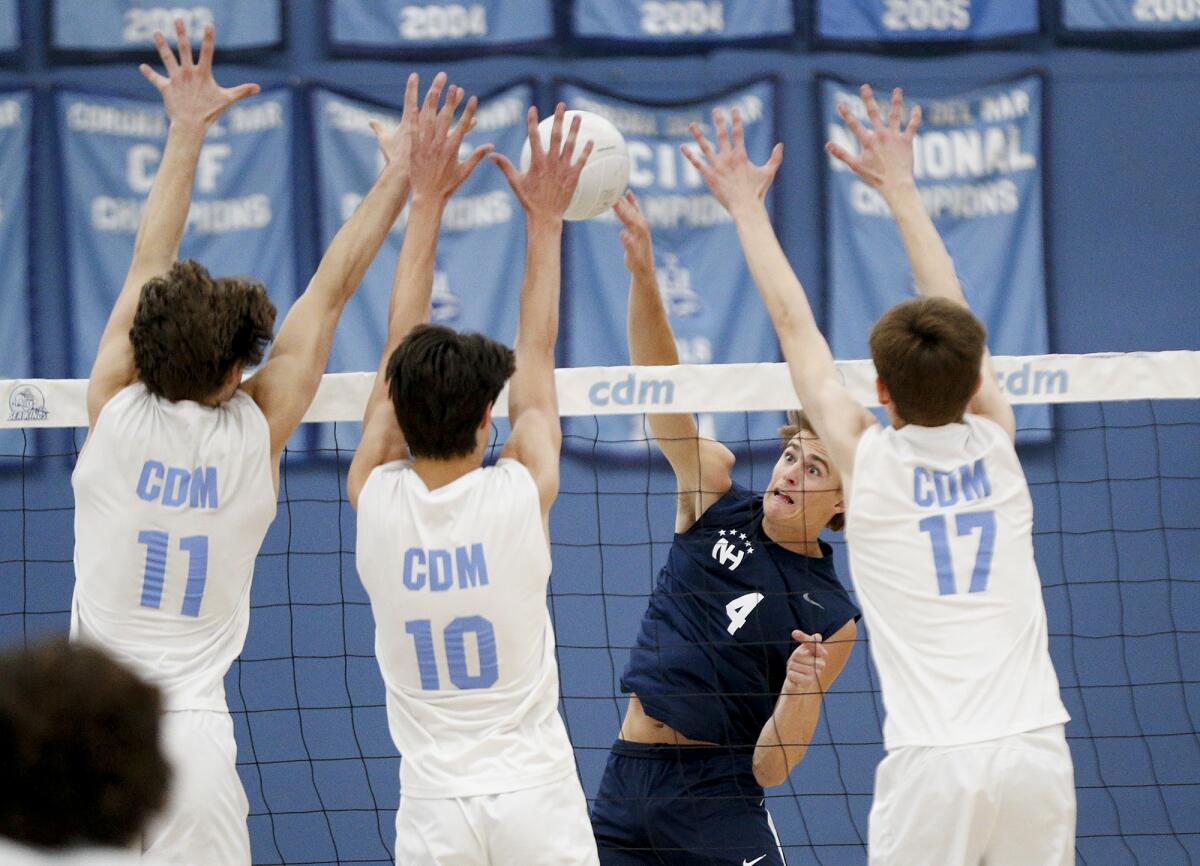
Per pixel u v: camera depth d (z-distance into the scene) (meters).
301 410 9.82
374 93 23.17
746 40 23.30
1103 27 23.17
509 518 8.88
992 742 8.40
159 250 10.14
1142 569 20.31
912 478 8.96
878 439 9.12
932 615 8.73
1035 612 8.88
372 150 23.06
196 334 9.14
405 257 10.16
